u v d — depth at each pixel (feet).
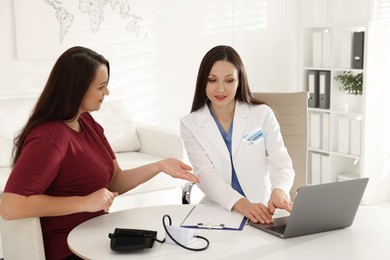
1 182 12.44
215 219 7.50
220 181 8.54
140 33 17.17
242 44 19.13
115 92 16.96
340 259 6.09
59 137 7.01
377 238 6.79
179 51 17.94
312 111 18.57
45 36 15.60
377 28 16.30
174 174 7.95
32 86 15.61
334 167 17.75
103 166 7.60
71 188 7.34
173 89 17.97
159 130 15.33
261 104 9.54
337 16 18.81
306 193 6.54
